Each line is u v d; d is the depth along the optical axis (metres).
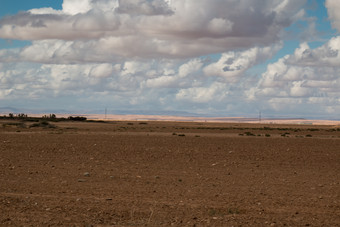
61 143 37.00
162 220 10.98
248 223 10.77
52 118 121.75
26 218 10.84
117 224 10.55
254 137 52.81
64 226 10.16
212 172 21.03
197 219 11.12
